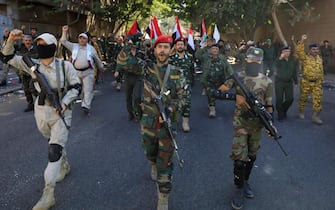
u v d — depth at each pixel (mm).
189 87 5789
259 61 3338
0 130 5742
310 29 17797
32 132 5652
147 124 3090
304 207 3309
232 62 18250
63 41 6594
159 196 3084
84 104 6820
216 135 5664
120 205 3281
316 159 4594
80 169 4109
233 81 3375
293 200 3445
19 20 17453
